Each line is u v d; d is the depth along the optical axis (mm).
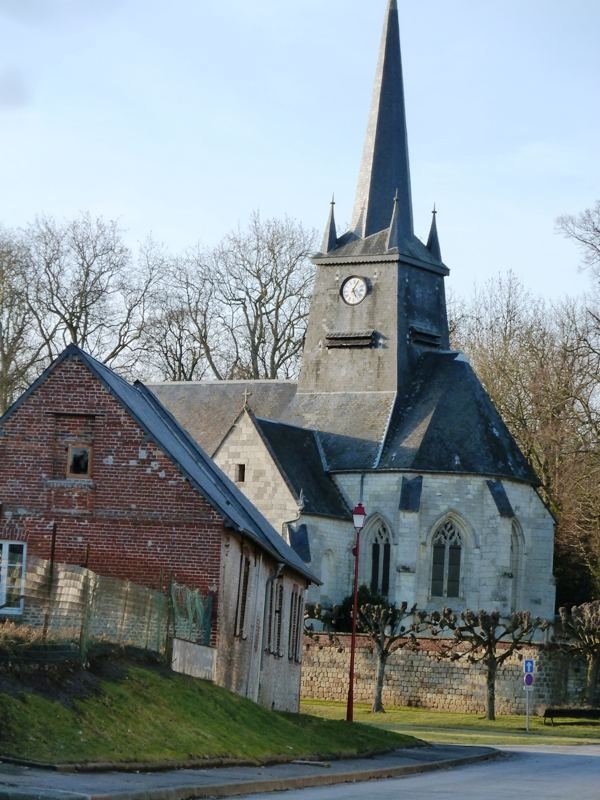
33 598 31500
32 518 40500
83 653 30594
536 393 96375
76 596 30906
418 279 85562
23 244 91875
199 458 46500
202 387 92938
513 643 65000
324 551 79125
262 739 33750
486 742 51500
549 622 68938
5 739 25172
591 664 67750
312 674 70625
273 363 106625
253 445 79500
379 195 86688
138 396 45094
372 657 69438
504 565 78812
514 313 110688
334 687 70125
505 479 80438
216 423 90312
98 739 27203
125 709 29734
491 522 79125
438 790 28312
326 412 84375
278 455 79562
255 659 44500
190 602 38094
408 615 71000
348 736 40750
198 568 39625
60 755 25422
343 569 80562
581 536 90812
